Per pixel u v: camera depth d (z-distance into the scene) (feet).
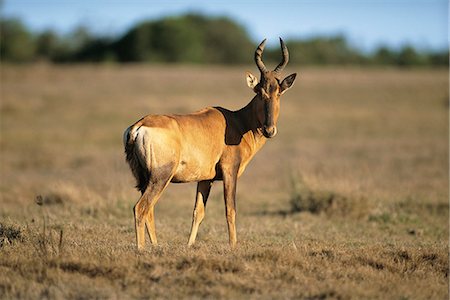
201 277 86.69
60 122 348.59
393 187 197.98
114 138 309.01
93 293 81.05
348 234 137.28
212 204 174.70
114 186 184.44
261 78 113.29
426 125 368.89
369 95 486.79
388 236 137.18
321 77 577.84
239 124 113.50
